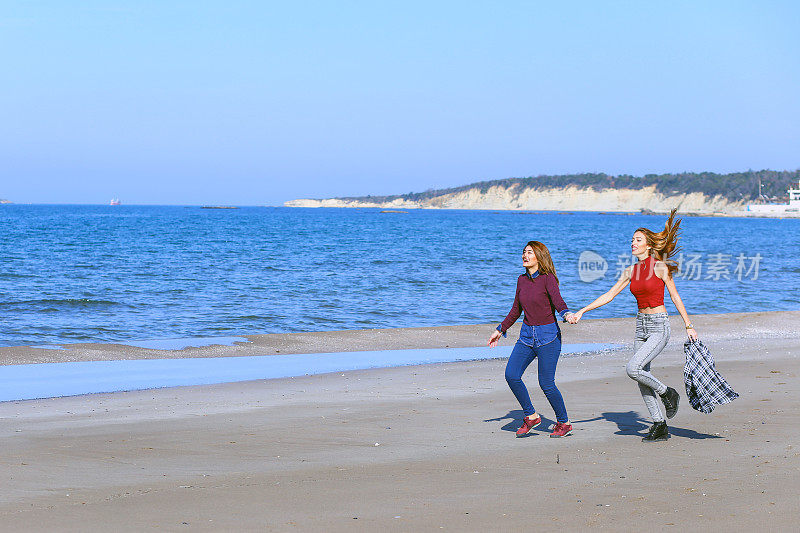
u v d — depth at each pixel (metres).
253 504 4.79
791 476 5.29
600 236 86.50
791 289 29.12
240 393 9.70
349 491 5.09
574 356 13.30
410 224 122.00
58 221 111.12
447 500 4.85
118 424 7.62
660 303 6.76
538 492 5.02
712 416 7.75
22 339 15.49
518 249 55.41
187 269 34.28
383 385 10.28
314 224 114.69
